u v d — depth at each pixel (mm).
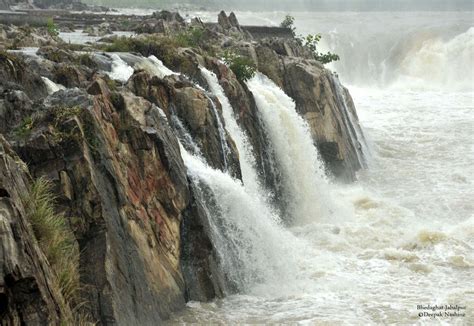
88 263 15547
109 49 29734
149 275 17484
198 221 20203
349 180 36312
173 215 19547
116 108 19656
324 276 22297
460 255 24594
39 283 12320
